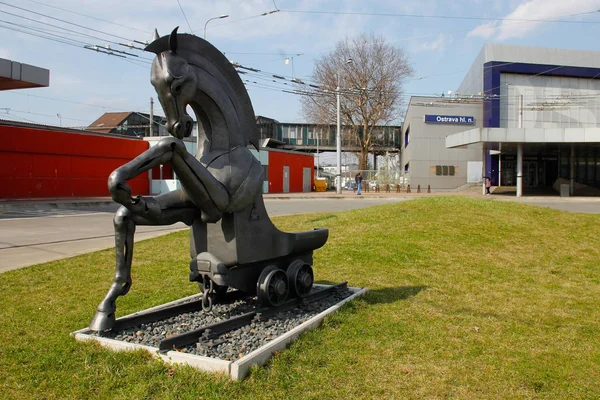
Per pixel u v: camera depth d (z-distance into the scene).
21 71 20.02
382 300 6.13
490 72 39.62
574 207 21.94
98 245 10.67
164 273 7.87
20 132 23.22
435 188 41.41
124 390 3.59
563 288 6.94
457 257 8.69
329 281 7.19
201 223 4.95
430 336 4.84
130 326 4.82
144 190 30.03
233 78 4.90
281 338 4.31
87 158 26.91
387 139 57.41
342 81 41.41
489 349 4.55
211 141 4.77
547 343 4.75
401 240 9.79
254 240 4.99
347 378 3.86
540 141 28.14
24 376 3.86
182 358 3.93
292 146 55.38
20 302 6.09
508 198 29.14
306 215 14.67
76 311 5.72
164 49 4.26
